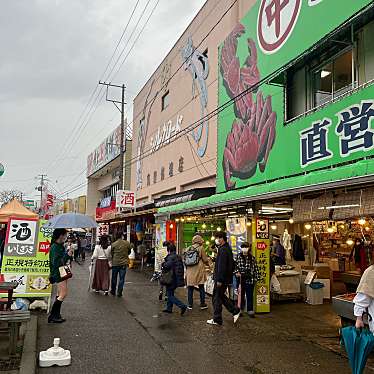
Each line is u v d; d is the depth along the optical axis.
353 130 7.78
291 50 9.87
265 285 9.74
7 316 5.91
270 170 10.83
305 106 10.41
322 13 8.68
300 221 8.12
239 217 10.60
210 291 12.12
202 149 17.14
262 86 11.54
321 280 11.52
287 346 6.89
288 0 10.09
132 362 5.96
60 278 8.29
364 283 4.61
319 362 6.08
